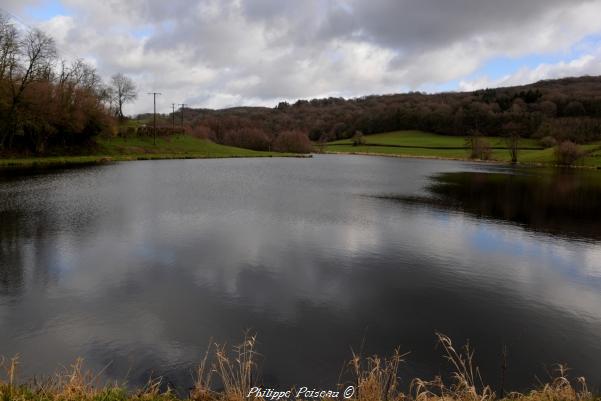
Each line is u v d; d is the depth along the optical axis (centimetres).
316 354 1068
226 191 3884
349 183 4959
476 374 1005
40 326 1178
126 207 2881
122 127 9694
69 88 6769
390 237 2289
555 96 16800
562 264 1898
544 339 1195
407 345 1134
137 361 1012
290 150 14188
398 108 19075
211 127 16050
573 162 9175
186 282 1536
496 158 11156
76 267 1653
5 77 5484
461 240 2277
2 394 637
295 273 1667
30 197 3114
